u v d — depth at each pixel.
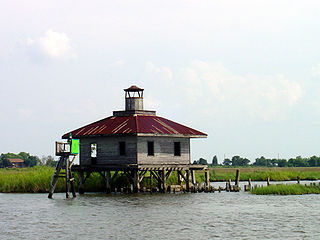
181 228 38.22
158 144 63.78
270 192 62.16
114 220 41.69
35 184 65.88
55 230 37.78
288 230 37.44
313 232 36.72
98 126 66.19
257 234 36.03
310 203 52.56
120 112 68.19
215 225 39.38
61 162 57.72
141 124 63.84
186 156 66.69
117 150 63.12
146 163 62.53
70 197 58.03
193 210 47.12
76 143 57.38
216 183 91.75
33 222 41.16
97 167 62.91
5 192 66.00
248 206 50.06
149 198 56.84
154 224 39.81
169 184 69.06
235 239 34.53
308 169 148.62
